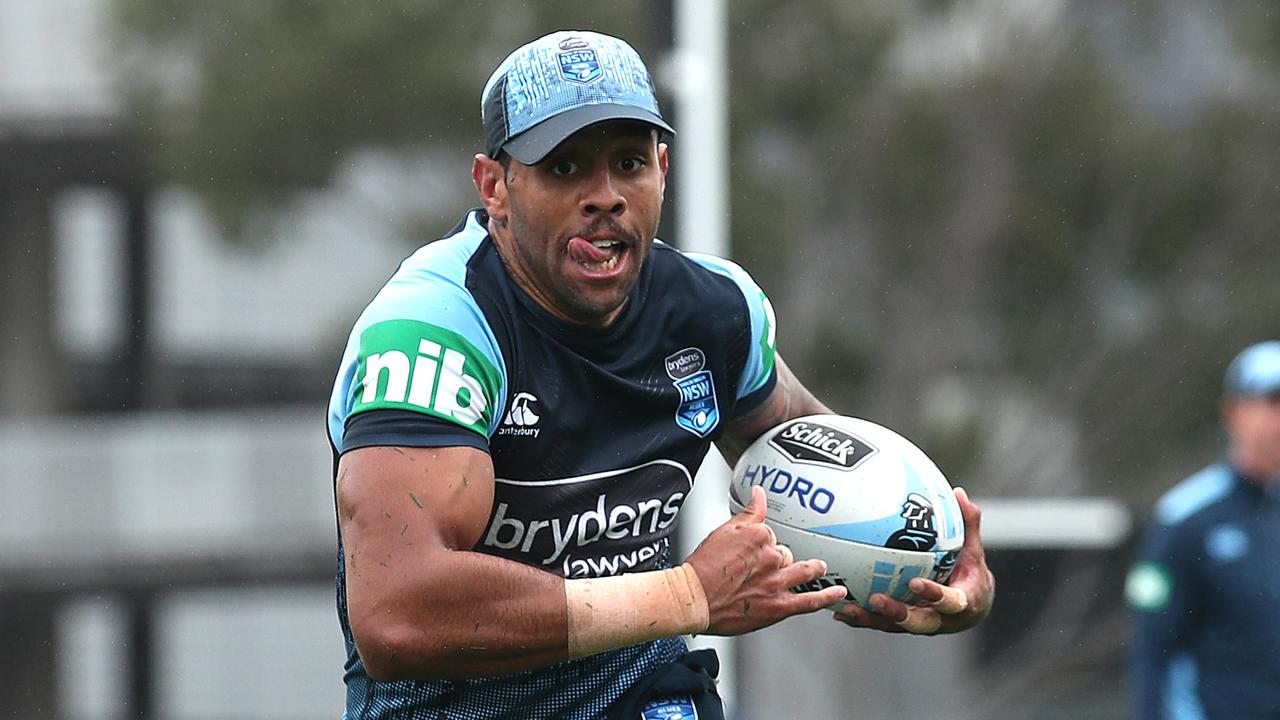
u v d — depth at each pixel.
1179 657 23.84
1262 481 23.59
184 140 50.03
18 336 62.94
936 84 55.00
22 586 60.66
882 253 54.44
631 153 11.92
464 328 11.95
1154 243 56.41
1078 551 47.16
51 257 63.22
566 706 12.84
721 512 25.95
